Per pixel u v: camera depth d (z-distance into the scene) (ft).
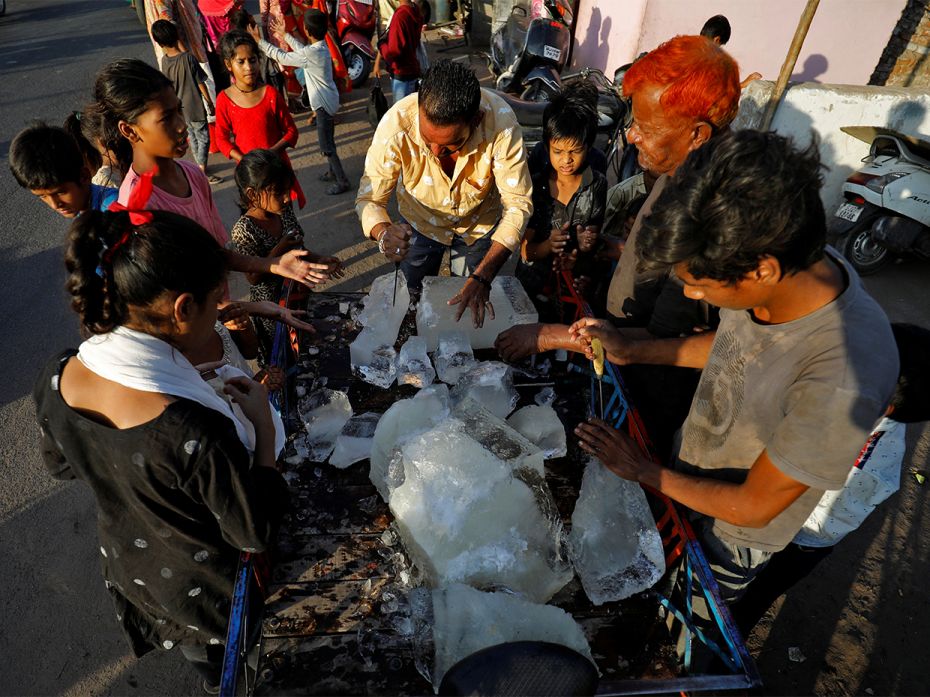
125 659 7.54
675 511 5.09
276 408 6.08
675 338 5.74
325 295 8.36
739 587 5.20
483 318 6.93
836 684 7.57
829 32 20.20
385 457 5.37
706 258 3.24
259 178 8.43
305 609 4.63
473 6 30.81
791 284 3.57
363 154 20.47
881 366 3.36
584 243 8.71
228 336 7.09
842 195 15.39
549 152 8.57
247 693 4.59
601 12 23.18
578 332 5.97
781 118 15.10
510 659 3.60
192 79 16.83
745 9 20.17
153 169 6.47
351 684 4.21
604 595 4.78
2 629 7.79
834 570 8.87
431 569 4.59
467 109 6.48
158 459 3.58
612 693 3.99
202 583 4.47
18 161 6.36
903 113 14.60
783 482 3.69
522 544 4.69
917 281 15.35
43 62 28.53
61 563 8.55
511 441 5.16
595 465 5.55
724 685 3.96
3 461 9.95
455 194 8.43
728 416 4.35
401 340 7.47
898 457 5.49
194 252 3.71
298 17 21.94
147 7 19.43
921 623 8.24
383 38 19.88
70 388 3.73
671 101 5.03
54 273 14.38
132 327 3.75
